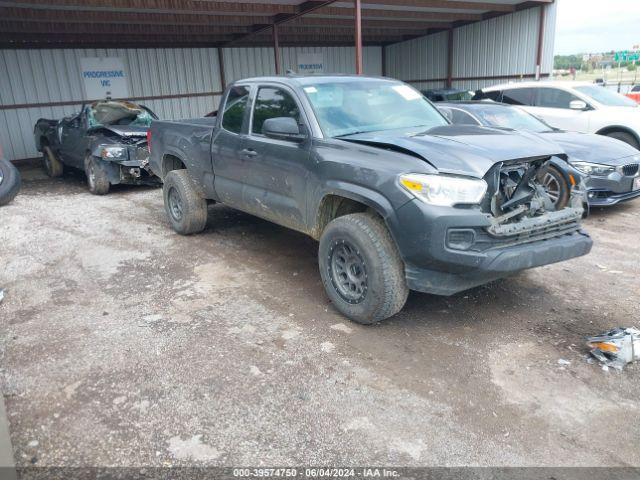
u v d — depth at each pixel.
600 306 4.41
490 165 3.61
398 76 21.78
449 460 2.68
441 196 3.49
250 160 5.08
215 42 18.39
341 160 4.03
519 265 3.64
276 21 14.42
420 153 3.68
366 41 21.11
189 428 2.93
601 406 3.09
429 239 3.49
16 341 3.95
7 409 3.10
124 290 4.94
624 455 2.70
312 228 4.48
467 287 3.76
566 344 3.80
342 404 3.13
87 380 3.40
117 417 3.03
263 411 3.07
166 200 6.80
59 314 4.43
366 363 3.58
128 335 4.02
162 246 6.29
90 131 9.97
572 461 2.66
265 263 5.62
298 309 4.45
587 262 5.46
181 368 3.53
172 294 4.82
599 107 9.48
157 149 6.91
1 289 4.95
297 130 4.33
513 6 16.05
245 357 3.67
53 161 12.09
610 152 7.14
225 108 5.64
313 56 20.67
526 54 16.31
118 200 9.20
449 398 3.19
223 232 6.83
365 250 3.82
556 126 9.96
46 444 2.80
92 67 16.28
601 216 7.29
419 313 4.33
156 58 17.44
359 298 4.02
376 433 2.88
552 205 4.18
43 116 15.73
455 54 18.89
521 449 2.75
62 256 5.96
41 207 8.63
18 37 14.30
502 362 3.57
